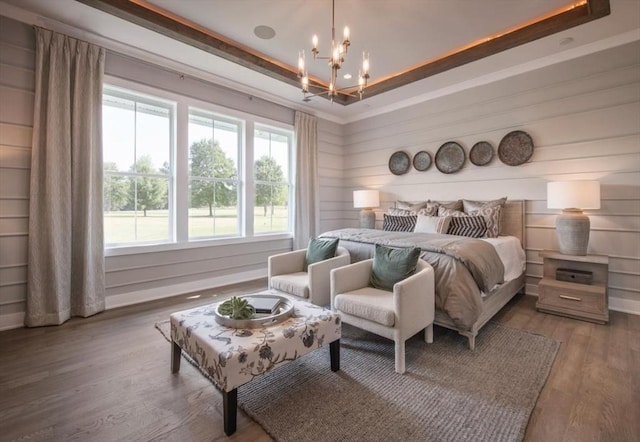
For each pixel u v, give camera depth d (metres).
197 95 3.81
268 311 1.89
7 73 2.62
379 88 4.32
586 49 3.13
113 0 2.53
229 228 4.28
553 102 3.38
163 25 2.79
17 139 2.67
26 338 2.46
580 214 3.06
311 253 3.09
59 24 2.76
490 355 2.19
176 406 1.65
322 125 5.38
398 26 2.94
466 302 2.25
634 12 2.60
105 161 3.23
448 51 3.46
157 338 2.48
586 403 1.67
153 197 3.57
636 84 2.91
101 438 1.43
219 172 4.15
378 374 1.96
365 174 5.39
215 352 1.49
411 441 1.41
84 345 2.35
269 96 4.51
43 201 2.72
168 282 3.62
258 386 1.83
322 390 1.80
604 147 3.09
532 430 1.48
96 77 2.99
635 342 2.36
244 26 2.96
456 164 4.18
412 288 2.05
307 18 2.82
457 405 1.66
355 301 2.20
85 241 2.89
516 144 3.63
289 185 5.04
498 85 3.78
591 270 2.95
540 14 2.79
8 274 2.65
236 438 1.44
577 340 2.41
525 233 3.60
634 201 2.95
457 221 3.49
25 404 1.66
